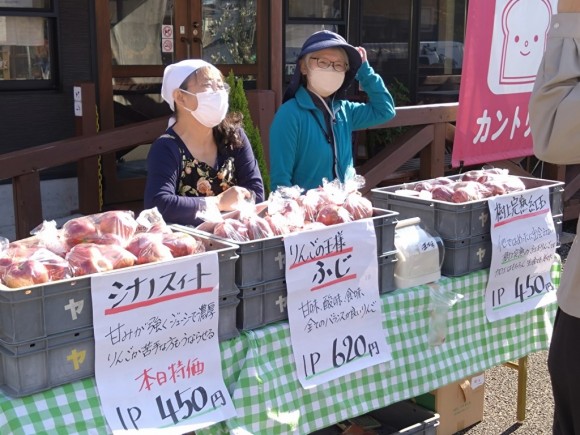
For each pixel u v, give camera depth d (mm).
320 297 2473
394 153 6051
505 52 5539
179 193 2979
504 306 3123
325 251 2463
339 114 3625
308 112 3465
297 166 3508
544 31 5766
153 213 2461
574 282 2188
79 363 1961
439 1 8758
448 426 3488
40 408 1896
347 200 2707
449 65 9039
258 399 2297
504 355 3156
